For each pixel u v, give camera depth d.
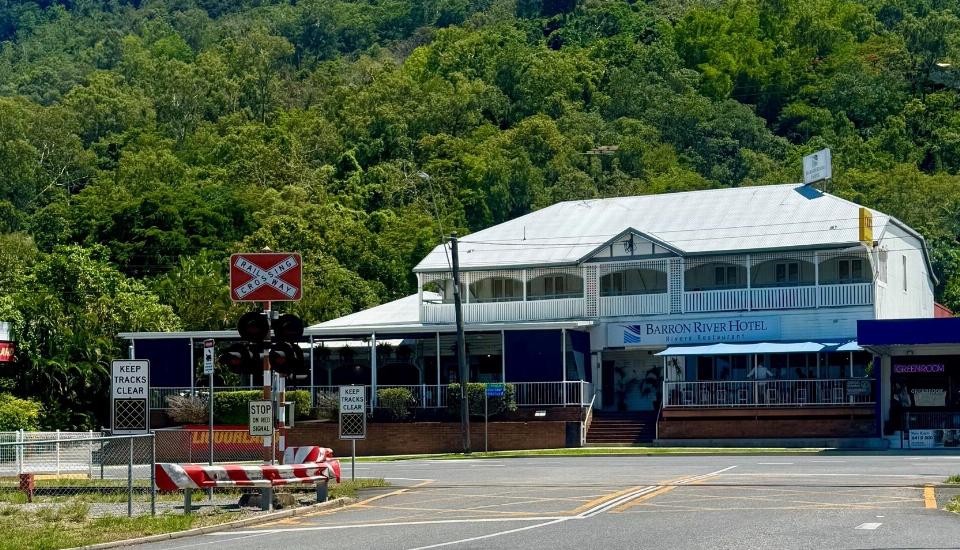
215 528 22.88
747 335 54.12
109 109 135.12
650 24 156.75
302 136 118.94
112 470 40.81
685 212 59.72
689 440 51.41
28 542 21.11
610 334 56.75
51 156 117.81
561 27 161.88
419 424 53.97
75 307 62.00
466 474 34.97
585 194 103.56
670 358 55.34
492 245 60.81
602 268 57.03
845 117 126.75
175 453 46.97
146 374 27.67
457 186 106.88
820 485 27.75
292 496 26.70
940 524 20.44
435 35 177.12
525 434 53.12
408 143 116.88
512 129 119.00
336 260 83.38
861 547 18.05
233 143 117.06
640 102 129.38
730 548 18.14
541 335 55.00
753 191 60.16
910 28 135.75
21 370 57.88
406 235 91.44
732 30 145.88
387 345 59.38
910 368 49.25
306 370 27.59
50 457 40.84
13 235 86.19
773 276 55.81
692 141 123.94
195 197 90.00
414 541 19.91
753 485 28.03
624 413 55.12
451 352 58.72
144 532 22.20
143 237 86.25
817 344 51.47
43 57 197.62
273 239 83.31
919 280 61.59
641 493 26.75
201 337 57.56
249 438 46.88
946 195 95.88
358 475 36.16
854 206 56.03
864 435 49.38
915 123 119.31
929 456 39.22
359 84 141.75
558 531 20.59
